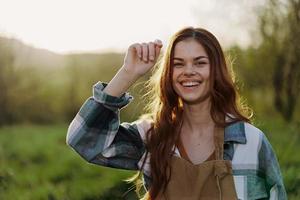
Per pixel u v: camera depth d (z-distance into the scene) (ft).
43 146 49.78
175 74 10.02
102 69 90.33
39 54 86.99
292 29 47.73
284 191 9.93
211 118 10.03
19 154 45.55
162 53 10.62
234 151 9.78
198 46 9.94
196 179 9.73
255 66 51.37
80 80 90.58
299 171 26.45
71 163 38.78
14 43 83.25
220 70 9.98
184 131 10.15
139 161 10.29
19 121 86.58
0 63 83.46
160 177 9.88
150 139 10.16
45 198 28.78
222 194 9.61
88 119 9.87
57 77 88.89
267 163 9.82
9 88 84.84
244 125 9.92
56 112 89.71
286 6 47.91
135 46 9.87
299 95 50.26
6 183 27.50
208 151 9.99
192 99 9.91
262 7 49.42
